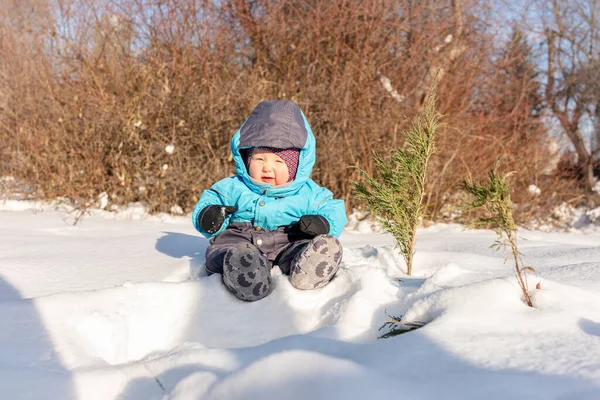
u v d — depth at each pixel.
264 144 2.69
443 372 1.39
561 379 1.28
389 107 6.86
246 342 1.98
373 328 1.89
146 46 7.23
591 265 2.46
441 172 6.57
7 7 7.51
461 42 8.49
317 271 2.20
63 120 6.48
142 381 1.50
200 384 1.38
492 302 1.73
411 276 2.56
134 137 6.32
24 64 7.21
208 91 6.68
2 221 4.85
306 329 2.04
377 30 7.71
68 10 7.39
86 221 5.29
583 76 11.50
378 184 2.66
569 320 1.63
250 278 2.15
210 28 7.20
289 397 1.28
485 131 7.84
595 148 11.34
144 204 6.40
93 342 1.83
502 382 1.28
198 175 6.36
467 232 5.67
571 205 9.09
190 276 2.67
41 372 1.48
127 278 2.63
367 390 1.27
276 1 8.34
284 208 2.74
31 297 2.14
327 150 6.40
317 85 6.93
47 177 6.38
